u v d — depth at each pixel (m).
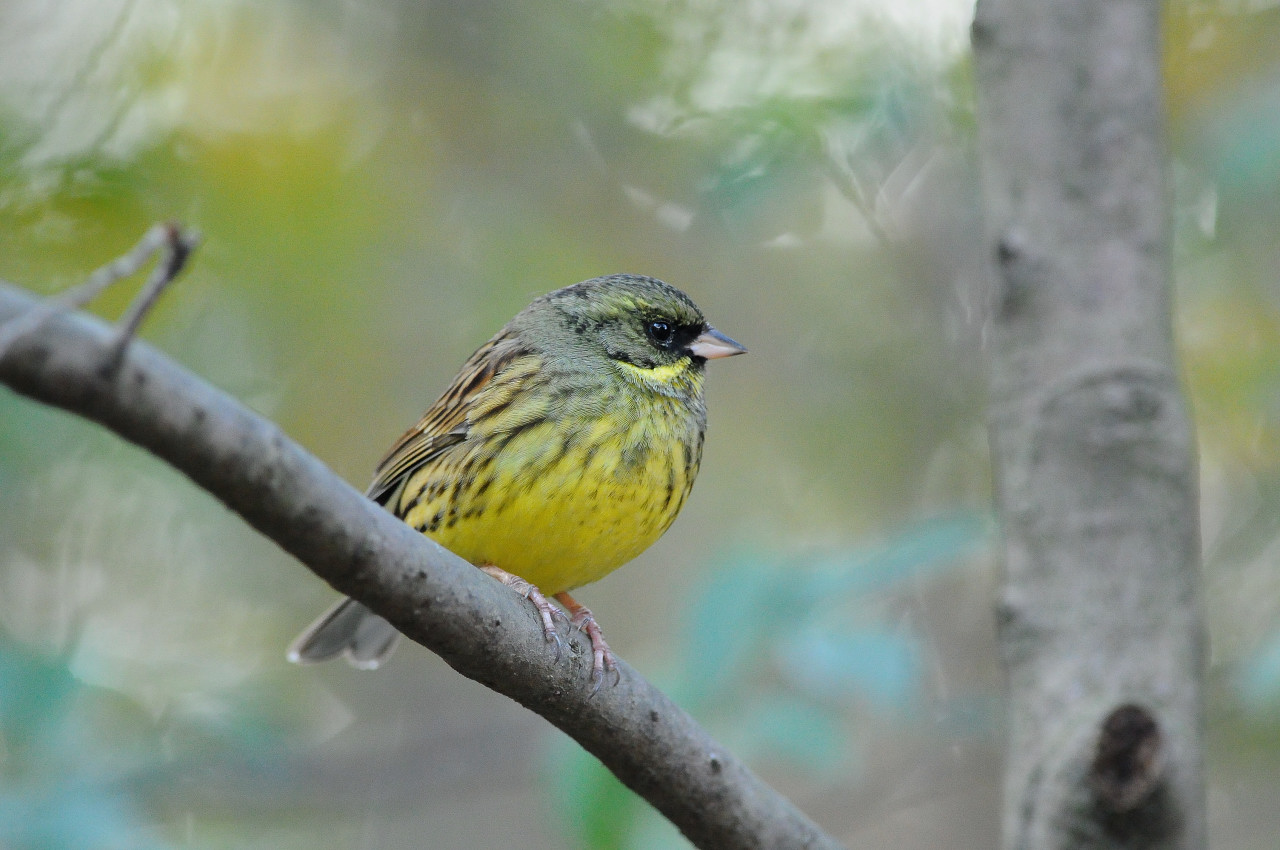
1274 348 13.82
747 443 16.50
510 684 6.18
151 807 11.97
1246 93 12.20
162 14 14.15
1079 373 6.59
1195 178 13.73
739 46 13.68
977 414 15.47
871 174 14.20
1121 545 6.44
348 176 14.46
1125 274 6.65
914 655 9.71
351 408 15.55
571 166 15.80
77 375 4.02
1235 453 14.48
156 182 13.29
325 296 14.32
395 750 13.83
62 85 13.48
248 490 4.56
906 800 13.88
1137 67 6.79
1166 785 6.00
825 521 16.22
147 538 15.75
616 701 6.46
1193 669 6.38
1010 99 6.86
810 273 15.95
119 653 14.45
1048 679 6.39
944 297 15.45
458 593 5.70
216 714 12.43
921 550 9.64
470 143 15.78
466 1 15.82
